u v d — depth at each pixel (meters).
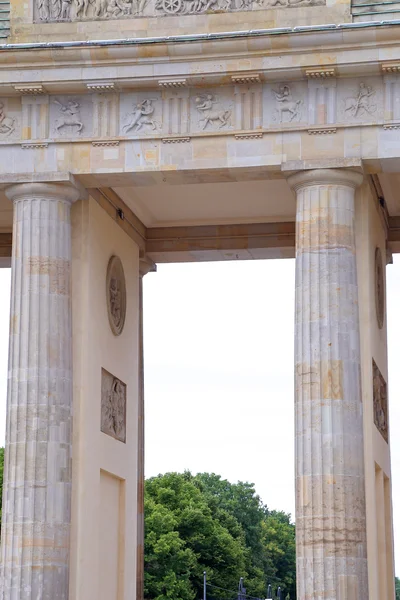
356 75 80.44
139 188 93.44
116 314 92.56
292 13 81.81
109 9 84.06
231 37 79.69
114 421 91.31
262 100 81.50
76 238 86.38
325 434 77.44
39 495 79.56
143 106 82.62
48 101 83.62
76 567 82.31
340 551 75.88
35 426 80.38
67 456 81.31
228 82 81.50
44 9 84.69
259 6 82.44
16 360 81.56
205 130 81.69
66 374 82.12
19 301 82.25
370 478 80.69
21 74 82.56
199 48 80.25
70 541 82.44
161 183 84.06
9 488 80.12
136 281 98.88
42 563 78.69
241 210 99.31
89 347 86.06
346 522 76.44
